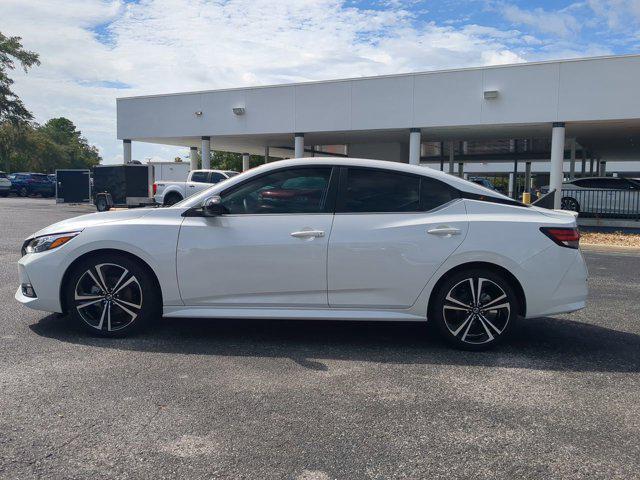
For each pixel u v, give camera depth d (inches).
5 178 1519.4
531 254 184.4
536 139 993.5
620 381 163.3
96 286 193.6
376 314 188.2
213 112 895.7
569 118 682.8
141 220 193.0
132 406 138.1
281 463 112.6
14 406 136.7
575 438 126.1
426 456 116.7
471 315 187.5
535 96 695.1
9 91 2054.6
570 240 188.1
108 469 109.1
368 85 780.6
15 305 238.2
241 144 1136.8
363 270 185.6
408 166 195.9
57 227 198.8
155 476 106.9
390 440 123.4
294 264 186.1
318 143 1090.1
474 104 725.3
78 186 1037.2
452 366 173.8
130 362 170.4
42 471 107.8
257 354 181.3
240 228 188.2
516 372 169.5
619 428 131.6
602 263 425.4
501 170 1779.0
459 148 1209.4
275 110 848.9
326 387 153.9
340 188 191.5
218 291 189.3
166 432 124.8
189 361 172.7
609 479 108.9
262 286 188.1
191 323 217.6
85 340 191.2
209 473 108.3
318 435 125.1
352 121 796.6
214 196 187.6
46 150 2851.9
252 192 192.9
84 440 120.3
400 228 185.9
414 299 186.9
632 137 914.1
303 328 215.0
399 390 152.9
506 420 134.9
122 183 894.4
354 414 136.5
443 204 191.0
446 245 184.5
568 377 165.9
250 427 128.3
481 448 120.6
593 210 725.3
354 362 175.6
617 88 657.0
